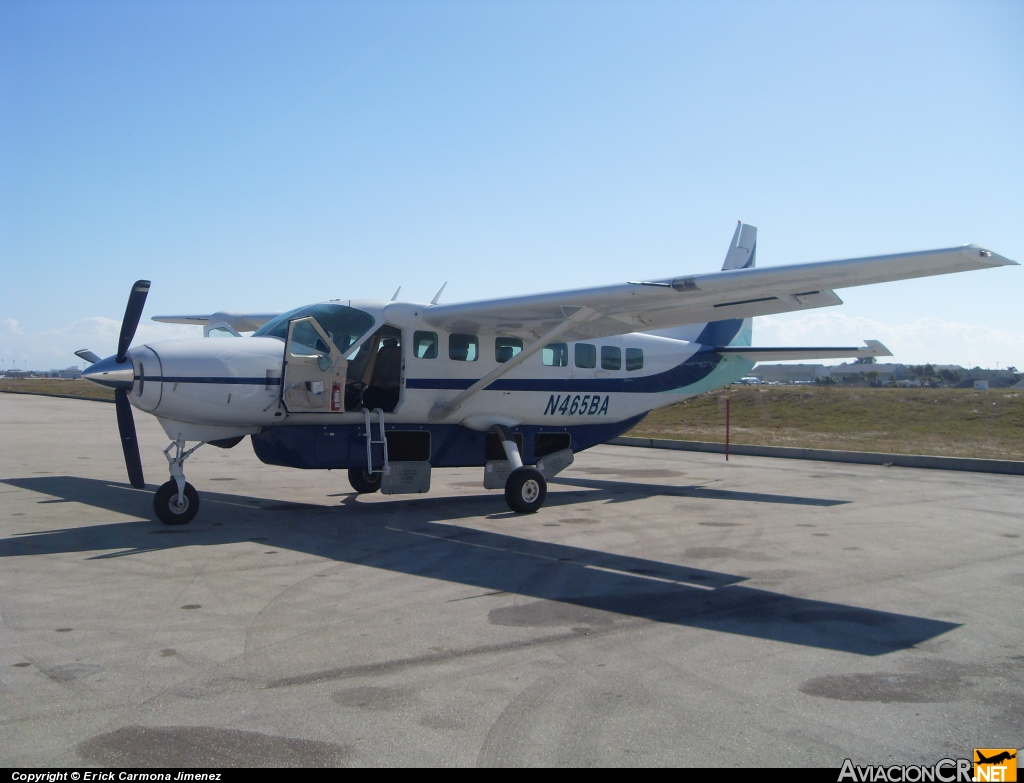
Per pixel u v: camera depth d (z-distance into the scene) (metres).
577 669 4.30
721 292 7.88
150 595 5.61
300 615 5.20
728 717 3.71
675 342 12.68
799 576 6.47
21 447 17.00
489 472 10.23
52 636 4.68
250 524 8.54
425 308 9.66
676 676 4.22
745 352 12.83
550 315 9.20
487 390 10.39
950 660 4.52
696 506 10.31
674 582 6.24
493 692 3.96
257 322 13.12
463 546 7.57
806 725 3.64
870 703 3.90
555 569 6.66
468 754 3.30
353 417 9.38
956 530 8.55
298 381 8.77
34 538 7.57
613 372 11.73
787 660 4.49
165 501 8.29
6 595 5.56
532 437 11.20
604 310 8.88
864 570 6.69
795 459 16.75
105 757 3.21
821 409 26.55
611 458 17.00
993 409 23.73
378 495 11.07
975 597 5.86
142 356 8.11
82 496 10.22
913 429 22.58
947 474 13.96
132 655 4.39
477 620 5.17
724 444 18.59
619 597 5.78
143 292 8.23
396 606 5.46
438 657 4.45
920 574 6.56
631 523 8.99
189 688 3.94
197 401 8.27
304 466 9.34
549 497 11.16
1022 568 6.78
